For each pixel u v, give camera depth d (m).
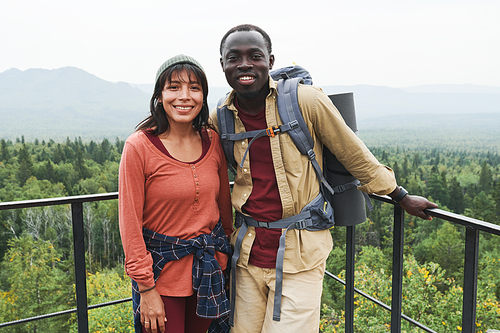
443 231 36.03
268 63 1.26
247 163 1.28
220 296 1.23
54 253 33.53
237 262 1.35
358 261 28.98
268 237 1.28
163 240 1.18
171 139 1.22
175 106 1.17
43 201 1.37
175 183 1.16
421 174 67.94
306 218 1.26
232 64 1.23
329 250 1.32
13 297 31.28
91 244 37.34
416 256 35.75
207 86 1.23
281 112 1.24
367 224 33.91
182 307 1.22
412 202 1.25
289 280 1.27
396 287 1.37
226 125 1.31
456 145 188.88
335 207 1.41
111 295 28.52
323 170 1.38
